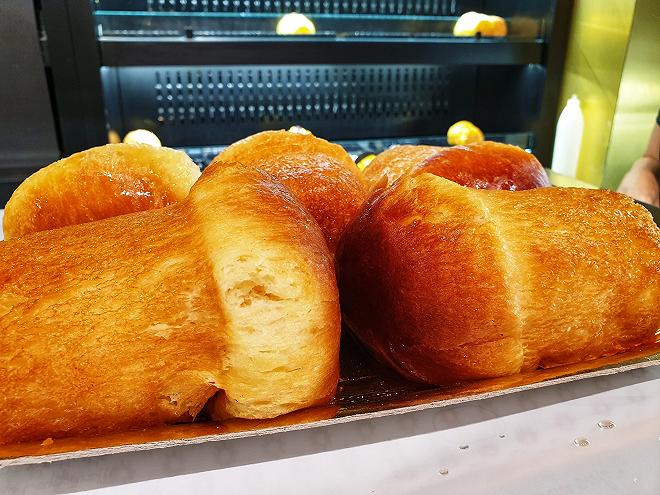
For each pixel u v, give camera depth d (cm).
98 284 15
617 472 17
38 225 21
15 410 15
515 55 90
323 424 16
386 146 99
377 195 21
